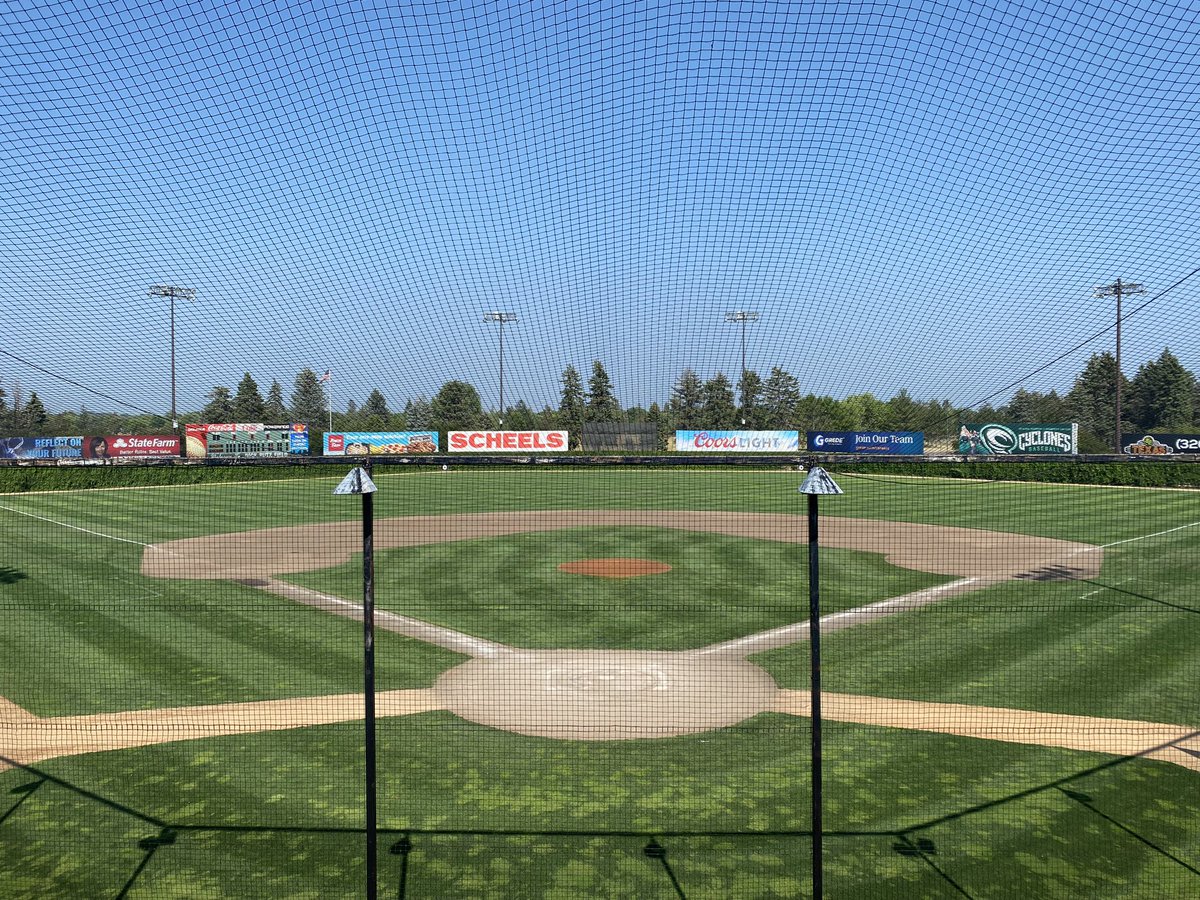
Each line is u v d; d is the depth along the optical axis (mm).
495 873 5938
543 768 7699
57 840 6422
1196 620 12820
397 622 13148
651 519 26328
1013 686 9859
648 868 5988
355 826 6633
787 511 27969
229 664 10914
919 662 10844
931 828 6523
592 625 12898
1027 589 15289
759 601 14562
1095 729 8531
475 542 21594
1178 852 6121
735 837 6418
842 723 8766
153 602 14633
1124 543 20438
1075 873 5859
